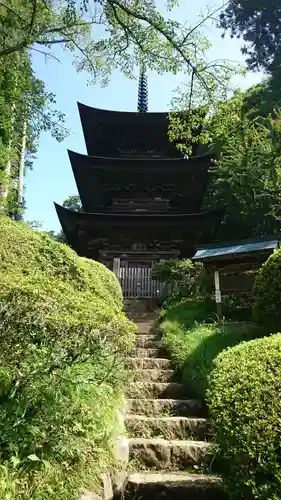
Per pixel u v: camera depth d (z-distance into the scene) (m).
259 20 20.70
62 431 2.65
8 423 2.46
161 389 4.95
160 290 11.32
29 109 7.86
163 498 3.10
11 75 7.22
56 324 2.56
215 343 5.48
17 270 4.53
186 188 15.15
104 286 6.22
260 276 5.54
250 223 17.06
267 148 13.49
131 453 3.64
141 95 21.64
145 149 16.03
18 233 4.94
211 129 7.45
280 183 12.61
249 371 2.82
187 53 6.83
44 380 2.70
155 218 13.42
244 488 2.41
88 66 7.81
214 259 7.42
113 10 7.08
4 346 2.49
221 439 2.70
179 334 6.29
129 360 5.60
